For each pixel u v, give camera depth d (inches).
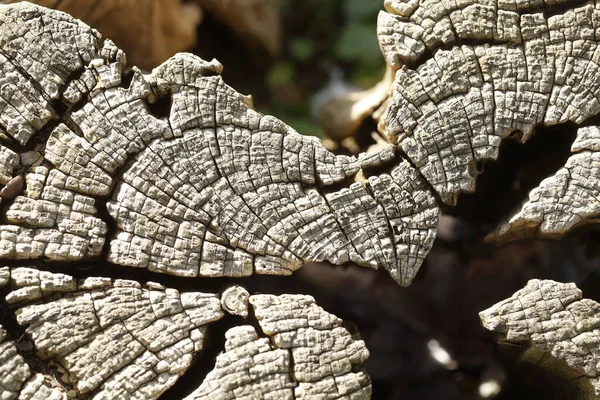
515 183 8.2
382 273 8.6
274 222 7.4
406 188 7.5
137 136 7.3
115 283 7.3
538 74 7.4
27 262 7.3
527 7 7.5
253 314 7.4
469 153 7.5
